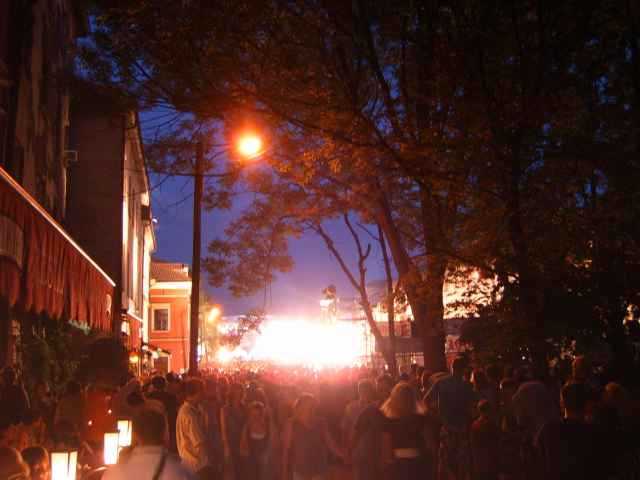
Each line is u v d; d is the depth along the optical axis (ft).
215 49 41.32
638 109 39.96
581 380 31.91
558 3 39.04
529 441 33.96
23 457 20.66
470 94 41.27
